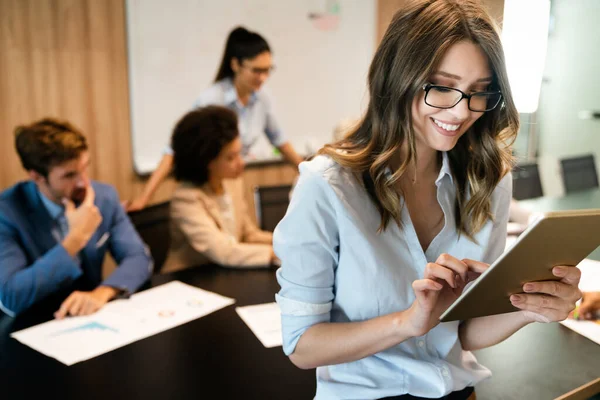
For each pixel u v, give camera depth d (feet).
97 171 10.07
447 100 2.68
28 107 9.11
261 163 12.26
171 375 3.91
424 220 3.17
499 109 2.95
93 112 9.87
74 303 5.07
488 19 2.68
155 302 5.31
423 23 2.65
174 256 6.94
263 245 6.97
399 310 2.88
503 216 3.22
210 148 6.69
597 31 15.26
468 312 2.56
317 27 12.66
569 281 2.55
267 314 4.99
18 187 5.82
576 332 4.42
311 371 3.96
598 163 15.42
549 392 3.52
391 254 2.89
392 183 2.84
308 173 2.83
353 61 13.51
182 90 10.97
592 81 15.53
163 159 9.63
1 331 4.68
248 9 11.54
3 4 8.63
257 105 10.55
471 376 3.18
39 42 9.09
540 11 11.21
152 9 10.29
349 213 2.78
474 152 3.11
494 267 2.22
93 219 5.69
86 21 9.55
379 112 2.85
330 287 2.88
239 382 3.80
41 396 3.64
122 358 4.17
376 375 3.03
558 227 2.15
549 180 14.49
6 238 5.48
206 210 6.89
